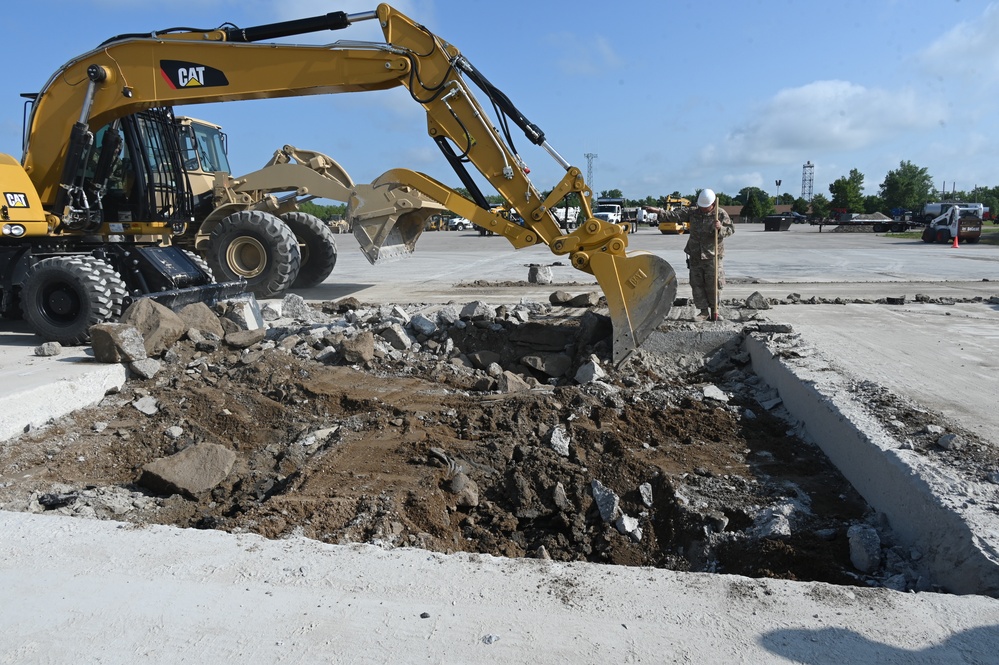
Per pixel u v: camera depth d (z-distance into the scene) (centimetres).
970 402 577
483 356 820
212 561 342
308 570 334
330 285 1518
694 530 467
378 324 890
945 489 403
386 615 299
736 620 295
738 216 8431
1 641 284
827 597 311
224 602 308
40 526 376
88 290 825
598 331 827
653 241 3397
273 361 739
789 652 274
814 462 549
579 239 742
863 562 400
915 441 480
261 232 1216
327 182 1277
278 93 848
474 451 563
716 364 820
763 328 828
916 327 897
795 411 637
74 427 611
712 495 500
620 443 568
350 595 314
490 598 311
